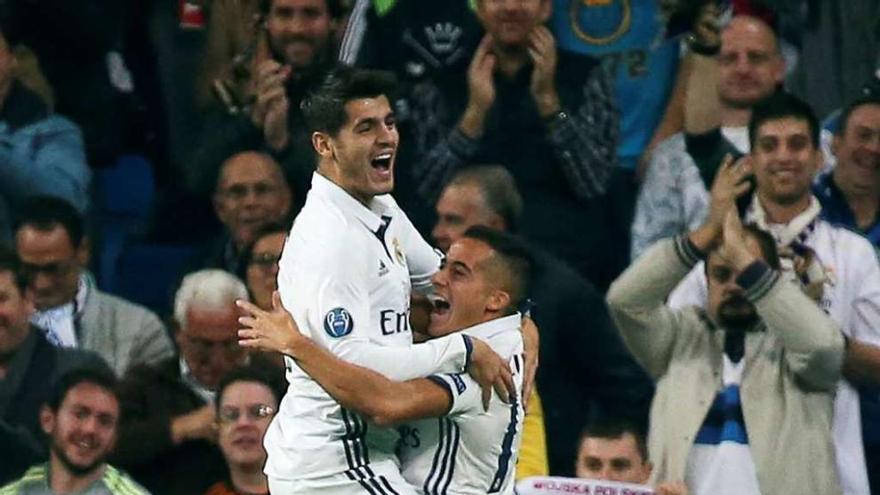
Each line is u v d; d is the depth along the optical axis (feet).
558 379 90.48
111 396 86.28
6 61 101.30
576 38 101.96
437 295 74.95
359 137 70.85
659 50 101.30
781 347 88.53
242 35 104.01
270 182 97.50
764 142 90.94
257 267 92.79
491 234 74.43
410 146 98.53
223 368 90.99
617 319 89.97
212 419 88.07
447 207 89.92
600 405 90.48
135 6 109.09
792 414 88.12
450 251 74.43
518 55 97.60
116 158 108.68
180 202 102.83
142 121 109.29
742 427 88.17
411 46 100.17
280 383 87.15
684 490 85.71
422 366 71.05
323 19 100.22
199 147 103.19
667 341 89.66
